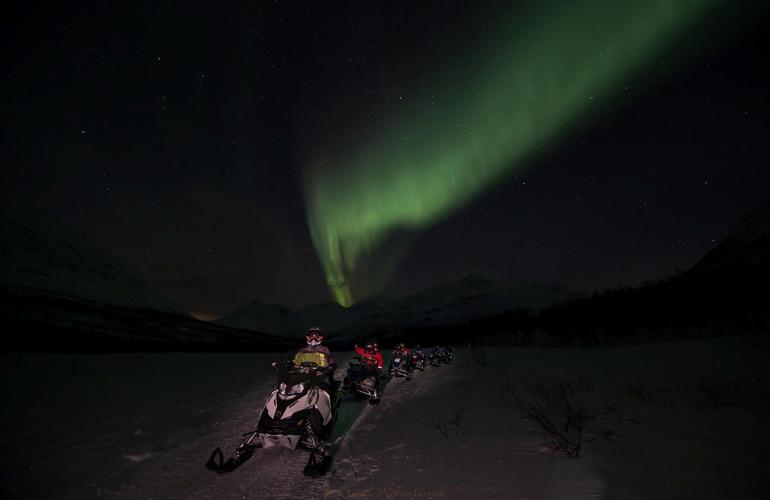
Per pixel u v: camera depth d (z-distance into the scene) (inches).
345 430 226.2
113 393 323.0
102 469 167.3
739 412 214.4
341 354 757.9
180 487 150.0
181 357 604.4
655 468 145.6
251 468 167.8
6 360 440.8
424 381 404.8
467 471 150.6
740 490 124.8
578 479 136.6
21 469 165.5
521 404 265.9
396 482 145.4
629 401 256.4
